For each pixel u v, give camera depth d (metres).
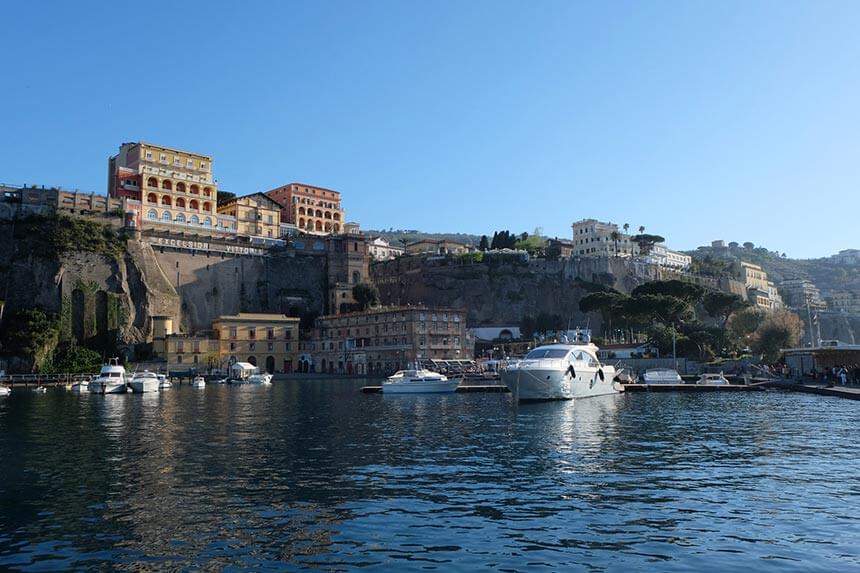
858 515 19.45
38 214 138.75
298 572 14.95
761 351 126.25
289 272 173.75
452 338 142.38
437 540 17.22
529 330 185.75
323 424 44.47
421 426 42.78
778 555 15.88
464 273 193.50
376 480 24.72
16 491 22.98
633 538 17.33
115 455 30.92
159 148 167.25
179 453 31.47
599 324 188.50
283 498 21.83
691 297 139.88
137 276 144.38
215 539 17.38
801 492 22.47
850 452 30.97
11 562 15.61
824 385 77.94
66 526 18.59
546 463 28.27
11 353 118.75
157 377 100.38
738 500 21.34
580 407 57.00
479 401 66.56
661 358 116.81
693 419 46.22
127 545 16.91
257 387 102.88
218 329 143.00
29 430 41.56
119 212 150.88
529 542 17.00
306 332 162.88
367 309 162.62
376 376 136.75
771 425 42.03
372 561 15.62
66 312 132.62
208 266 161.88
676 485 23.69
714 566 15.15
